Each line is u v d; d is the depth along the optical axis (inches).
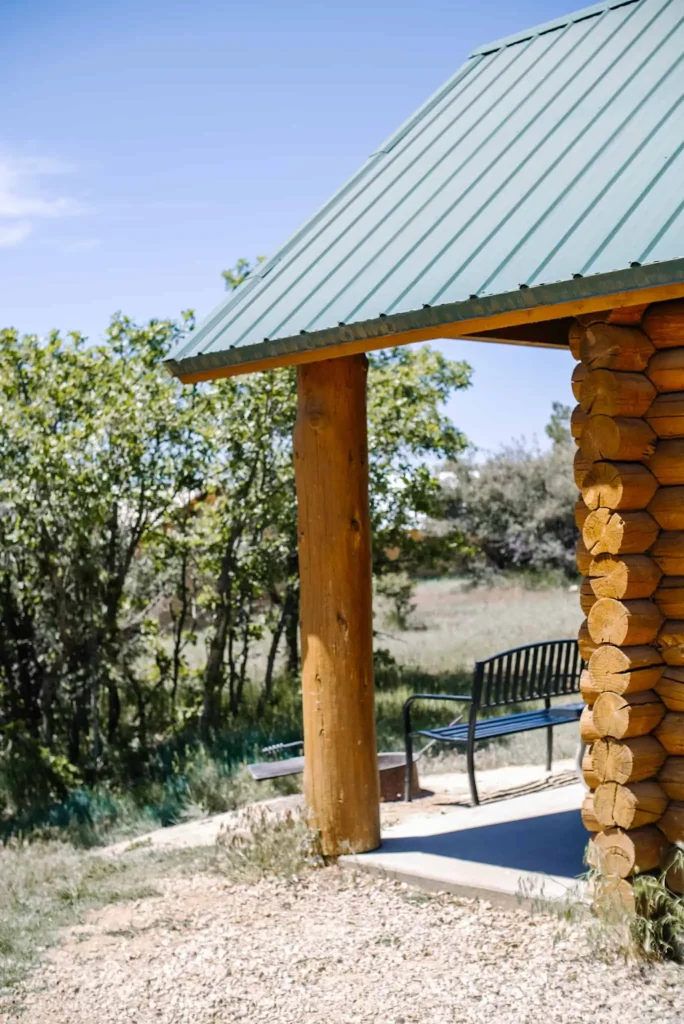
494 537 1285.7
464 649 714.8
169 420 428.1
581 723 196.7
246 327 239.5
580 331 196.1
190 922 223.8
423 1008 173.9
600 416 188.9
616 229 183.3
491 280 191.6
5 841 352.5
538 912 207.5
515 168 228.8
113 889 253.8
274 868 248.2
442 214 230.7
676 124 206.8
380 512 494.9
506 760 370.6
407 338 206.5
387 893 229.3
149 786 393.1
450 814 287.0
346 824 249.3
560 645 320.8
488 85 278.2
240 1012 178.9
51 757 405.1
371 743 253.1
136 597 446.6
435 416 503.8
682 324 190.7
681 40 238.1
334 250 249.0
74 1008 185.0
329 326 214.5
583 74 249.9
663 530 192.9
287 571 477.1
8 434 405.4
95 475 406.3
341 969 192.7
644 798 187.0
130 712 469.7
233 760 401.4
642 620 187.3
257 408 442.0
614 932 184.9
